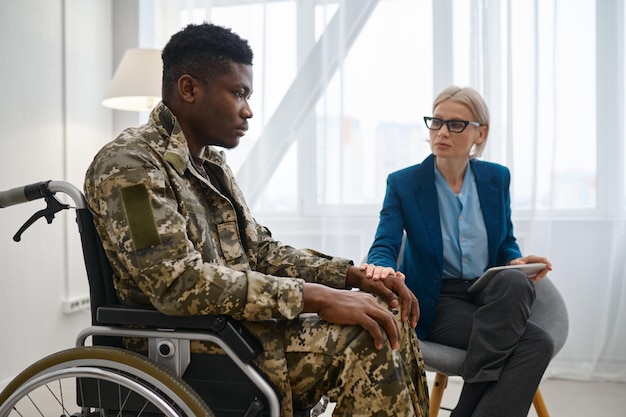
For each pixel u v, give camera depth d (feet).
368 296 4.50
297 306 4.28
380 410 4.22
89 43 11.12
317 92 10.95
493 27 10.37
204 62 4.83
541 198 10.36
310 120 11.03
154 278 4.15
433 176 7.20
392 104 10.82
